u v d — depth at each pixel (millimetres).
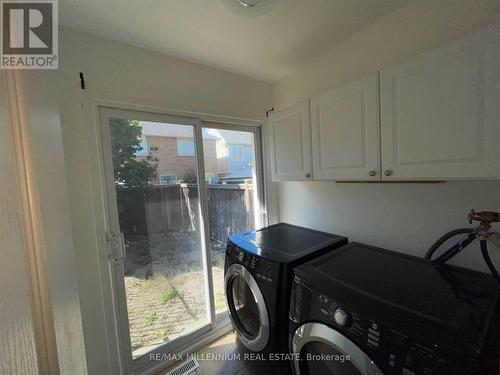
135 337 1573
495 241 947
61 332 400
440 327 653
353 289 878
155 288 1661
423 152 951
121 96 1438
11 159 312
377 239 1524
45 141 425
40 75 432
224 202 2061
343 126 1271
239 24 1330
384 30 1355
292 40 1527
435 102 902
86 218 1332
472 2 1045
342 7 1239
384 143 1086
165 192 1696
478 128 800
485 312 729
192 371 1573
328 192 1828
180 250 1774
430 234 1268
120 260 1489
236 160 2141
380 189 1488
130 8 1160
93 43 1346
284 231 1845
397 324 688
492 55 756
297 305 1014
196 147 1824
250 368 1504
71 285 498
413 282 939
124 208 1526
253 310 1447
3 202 297
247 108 2061
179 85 1675
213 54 1648
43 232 362
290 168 1661
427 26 1186
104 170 1432
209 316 1892
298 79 1947
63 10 1146
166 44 1496
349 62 1555
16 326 298
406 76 985
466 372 553
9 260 297
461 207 1146
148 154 1618
